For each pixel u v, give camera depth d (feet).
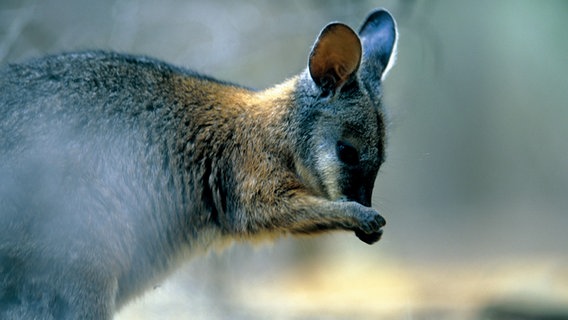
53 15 108.27
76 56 60.54
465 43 168.96
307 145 63.52
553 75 170.91
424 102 159.43
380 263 141.59
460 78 168.86
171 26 113.19
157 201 60.39
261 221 62.44
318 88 63.36
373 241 61.77
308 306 100.22
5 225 53.88
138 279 60.95
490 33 170.19
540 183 169.99
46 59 60.03
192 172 62.08
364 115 63.21
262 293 113.19
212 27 113.39
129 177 58.65
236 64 115.03
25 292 53.93
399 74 128.06
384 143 64.54
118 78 60.23
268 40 115.44
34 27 106.52
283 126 63.46
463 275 128.36
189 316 90.94
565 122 169.99
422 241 156.15
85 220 55.67
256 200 62.39
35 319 53.88
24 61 60.13
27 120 56.18
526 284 101.86
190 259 64.28
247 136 62.85
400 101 128.36
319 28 113.80
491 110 171.01
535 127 171.01
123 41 108.68
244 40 114.32
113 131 58.49
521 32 170.71
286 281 124.98
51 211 54.70
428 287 116.98
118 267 57.36
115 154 58.23
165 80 62.44
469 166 172.35
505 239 154.81
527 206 168.25
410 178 171.94
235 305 98.07
